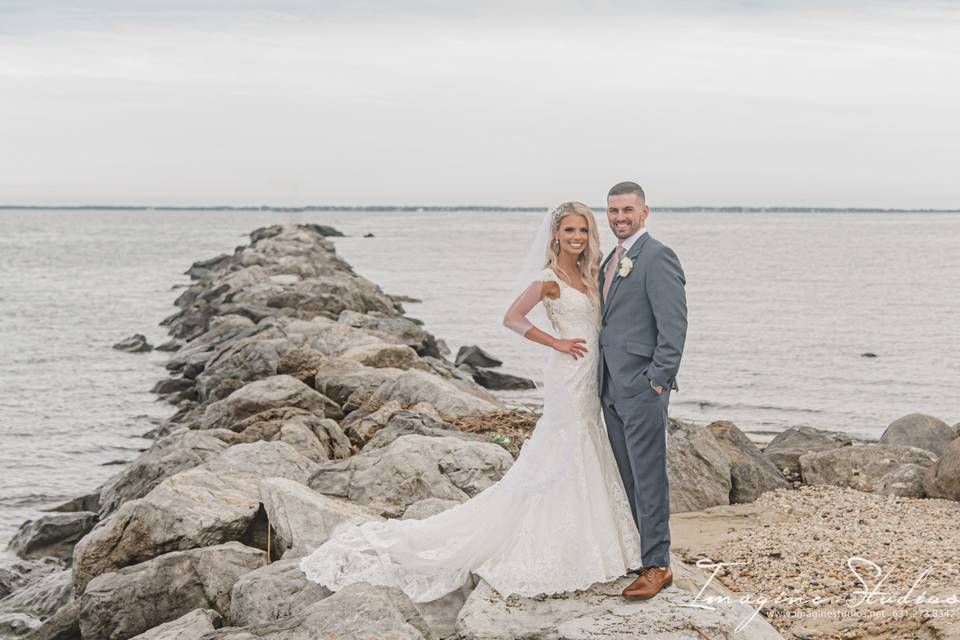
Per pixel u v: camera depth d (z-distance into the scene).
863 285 53.12
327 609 5.67
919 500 9.70
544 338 5.94
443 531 6.38
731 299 45.03
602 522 5.99
